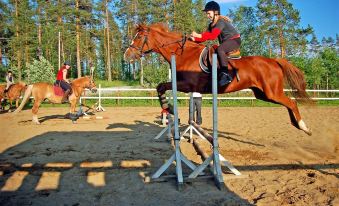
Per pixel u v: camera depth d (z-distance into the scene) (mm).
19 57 44031
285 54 35031
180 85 5934
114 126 11281
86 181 5172
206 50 5844
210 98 20219
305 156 6559
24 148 7555
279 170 5609
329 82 29297
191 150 7332
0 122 12531
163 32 6270
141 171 5676
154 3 38875
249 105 20281
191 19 38375
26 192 4734
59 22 41312
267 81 6102
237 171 5277
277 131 9922
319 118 13039
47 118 13922
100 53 62750
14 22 42406
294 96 6406
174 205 4199
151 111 16938
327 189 4625
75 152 7074
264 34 34281
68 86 12000
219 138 8742
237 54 6012
